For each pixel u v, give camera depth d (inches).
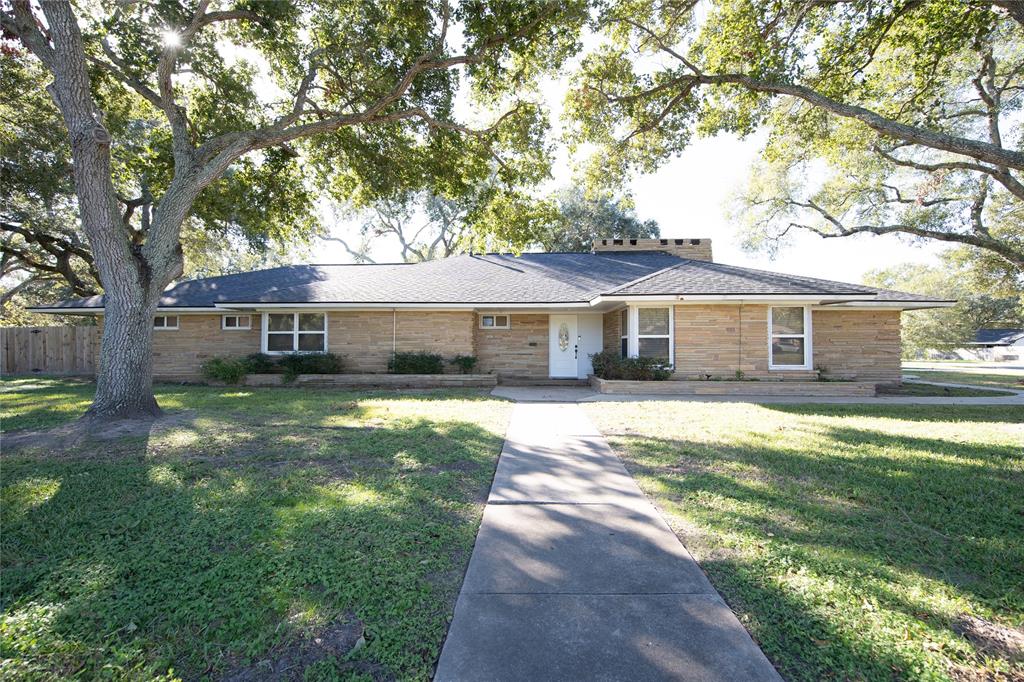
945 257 1015.6
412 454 253.4
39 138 703.7
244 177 521.3
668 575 129.4
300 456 247.6
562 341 678.5
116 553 141.9
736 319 550.6
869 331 607.8
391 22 409.7
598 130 490.9
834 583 124.4
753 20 408.8
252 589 122.3
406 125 505.0
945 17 388.5
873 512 175.8
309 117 519.2
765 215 986.7
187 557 138.8
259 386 606.5
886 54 508.4
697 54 462.6
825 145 550.0
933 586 124.3
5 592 123.0
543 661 95.1
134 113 644.1
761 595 119.0
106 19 409.7
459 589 123.1
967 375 863.7
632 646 99.8
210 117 492.1
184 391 541.6
